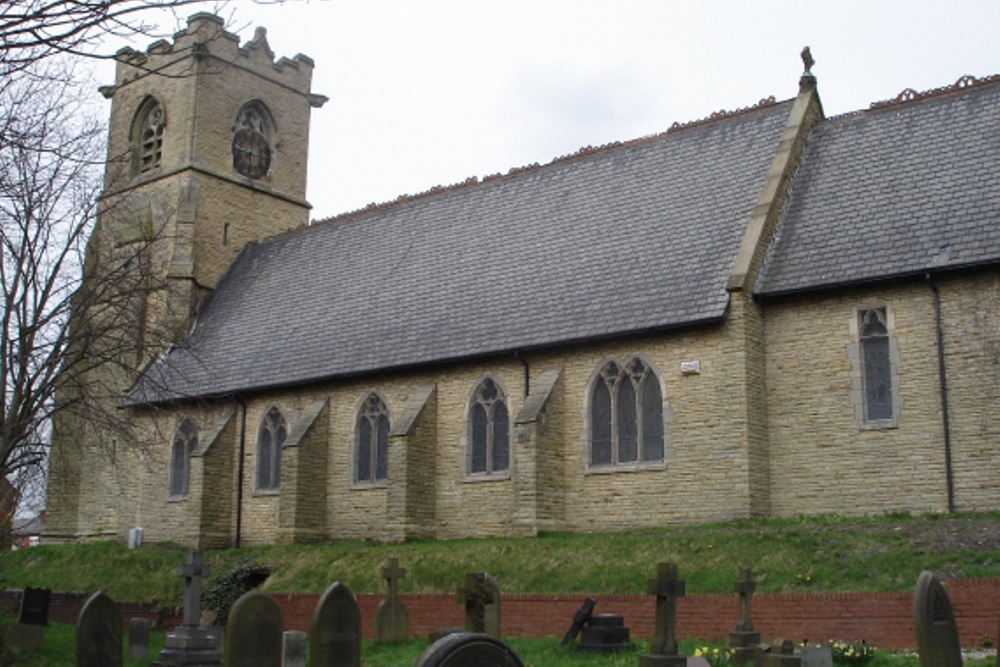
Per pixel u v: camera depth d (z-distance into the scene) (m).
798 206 31.22
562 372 31.94
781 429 28.70
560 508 31.12
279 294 43.91
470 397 33.94
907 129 31.41
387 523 33.53
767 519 27.56
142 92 50.31
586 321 31.72
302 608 28.55
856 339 27.95
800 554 23.34
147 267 32.97
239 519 39.31
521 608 23.77
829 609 20.08
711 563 24.12
